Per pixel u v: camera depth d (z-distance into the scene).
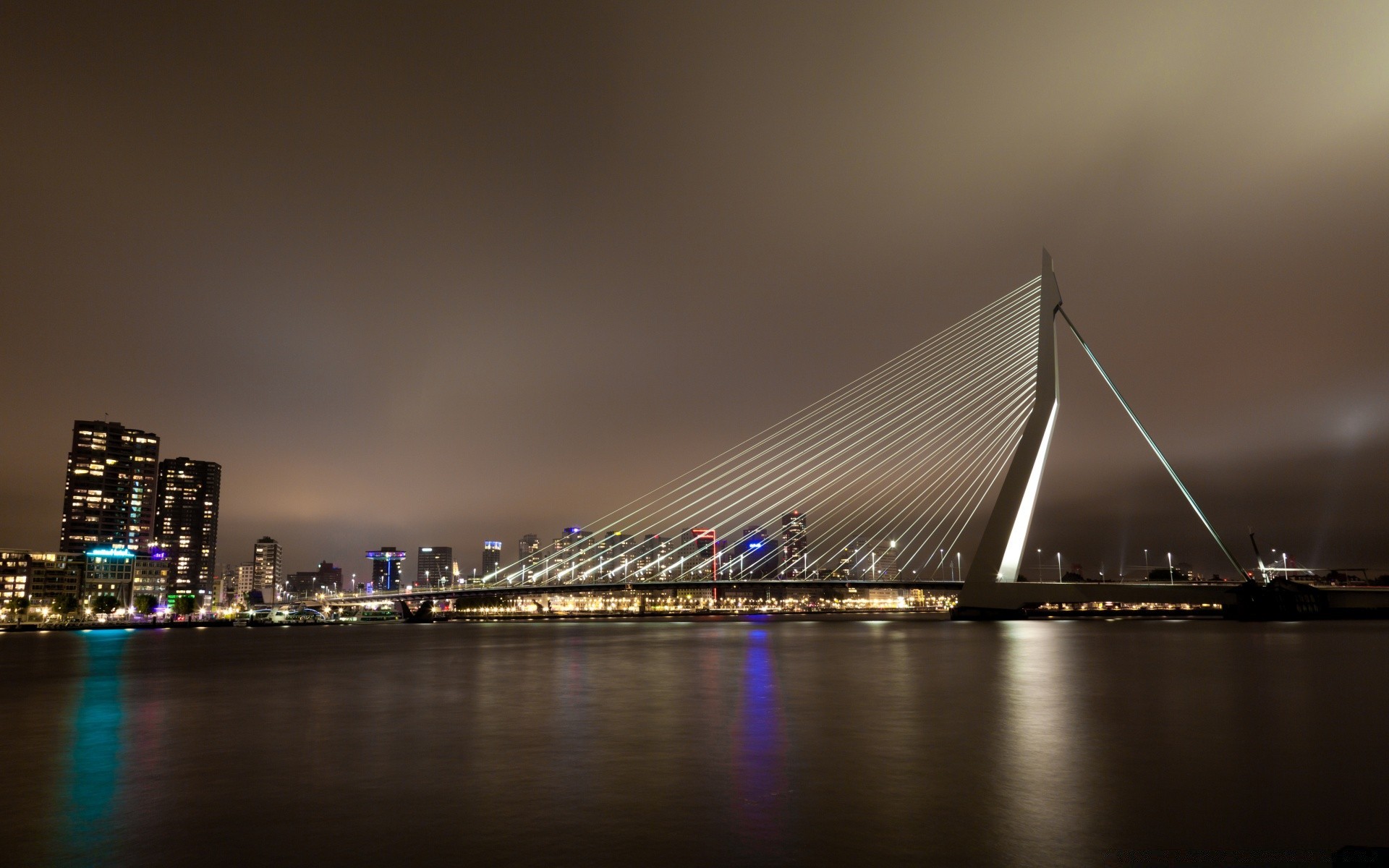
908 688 35.59
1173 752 20.12
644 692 35.81
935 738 22.41
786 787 16.72
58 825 14.70
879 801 15.53
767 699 31.98
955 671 44.06
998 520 102.38
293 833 13.91
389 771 18.84
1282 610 111.00
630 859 12.36
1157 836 13.24
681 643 85.19
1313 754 19.69
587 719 27.17
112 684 47.16
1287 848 12.63
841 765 18.81
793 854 12.49
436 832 13.87
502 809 15.28
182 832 14.12
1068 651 59.00
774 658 57.94
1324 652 56.25
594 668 51.06
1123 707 28.55
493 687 39.12
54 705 35.00
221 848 13.16
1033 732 23.25
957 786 16.62
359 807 15.61
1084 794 15.93
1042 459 100.88
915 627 122.69
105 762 20.80
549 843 13.16
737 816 14.59
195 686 44.47
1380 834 13.32
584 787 16.95
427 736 23.91
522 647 85.00
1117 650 59.28
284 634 166.38
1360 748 20.52
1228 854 12.41
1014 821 14.12
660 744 22.03
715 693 34.81
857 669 46.00
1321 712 26.92
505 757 20.34
